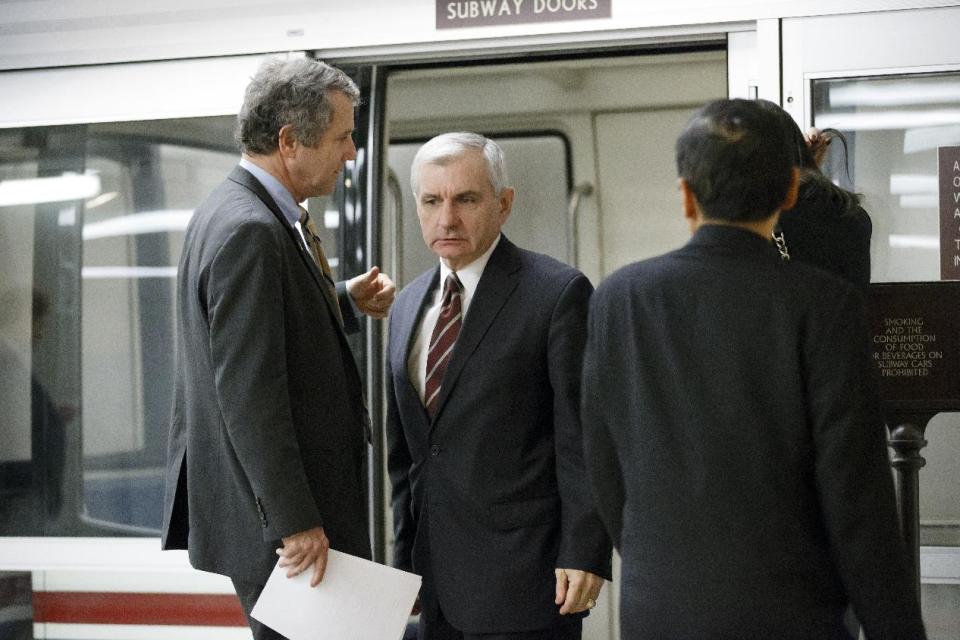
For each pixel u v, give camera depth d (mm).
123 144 5914
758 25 5262
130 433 5914
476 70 7832
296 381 3748
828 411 2771
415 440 4062
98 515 5926
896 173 5176
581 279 3949
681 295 2938
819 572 2840
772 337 2840
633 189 7770
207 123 5820
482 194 3916
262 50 5727
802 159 3898
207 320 3740
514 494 3877
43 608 5953
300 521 3547
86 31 5883
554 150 7852
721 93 7625
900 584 2766
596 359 3066
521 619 3820
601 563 3723
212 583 5824
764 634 2783
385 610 3656
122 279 5930
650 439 2926
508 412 3881
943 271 5145
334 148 3949
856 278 3898
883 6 5164
